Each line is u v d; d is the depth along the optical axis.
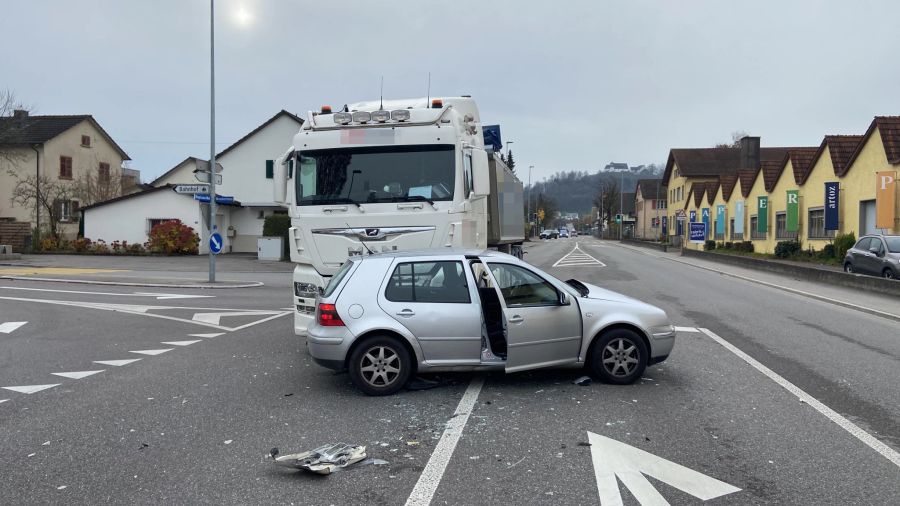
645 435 5.30
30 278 20.89
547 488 4.27
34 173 40.91
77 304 14.84
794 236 30.88
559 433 5.35
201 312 13.74
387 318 6.55
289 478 4.49
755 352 8.81
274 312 13.78
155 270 25.94
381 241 8.38
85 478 4.53
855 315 12.86
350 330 6.52
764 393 6.61
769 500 4.08
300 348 9.50
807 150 30.92
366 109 10.31
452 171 8.45
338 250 8.45
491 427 5.53
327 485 4.36
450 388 6.83
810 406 6.14
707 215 49.62
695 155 66.19
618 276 22.91
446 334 6.59
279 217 32.50
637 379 7.00
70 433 5.53
